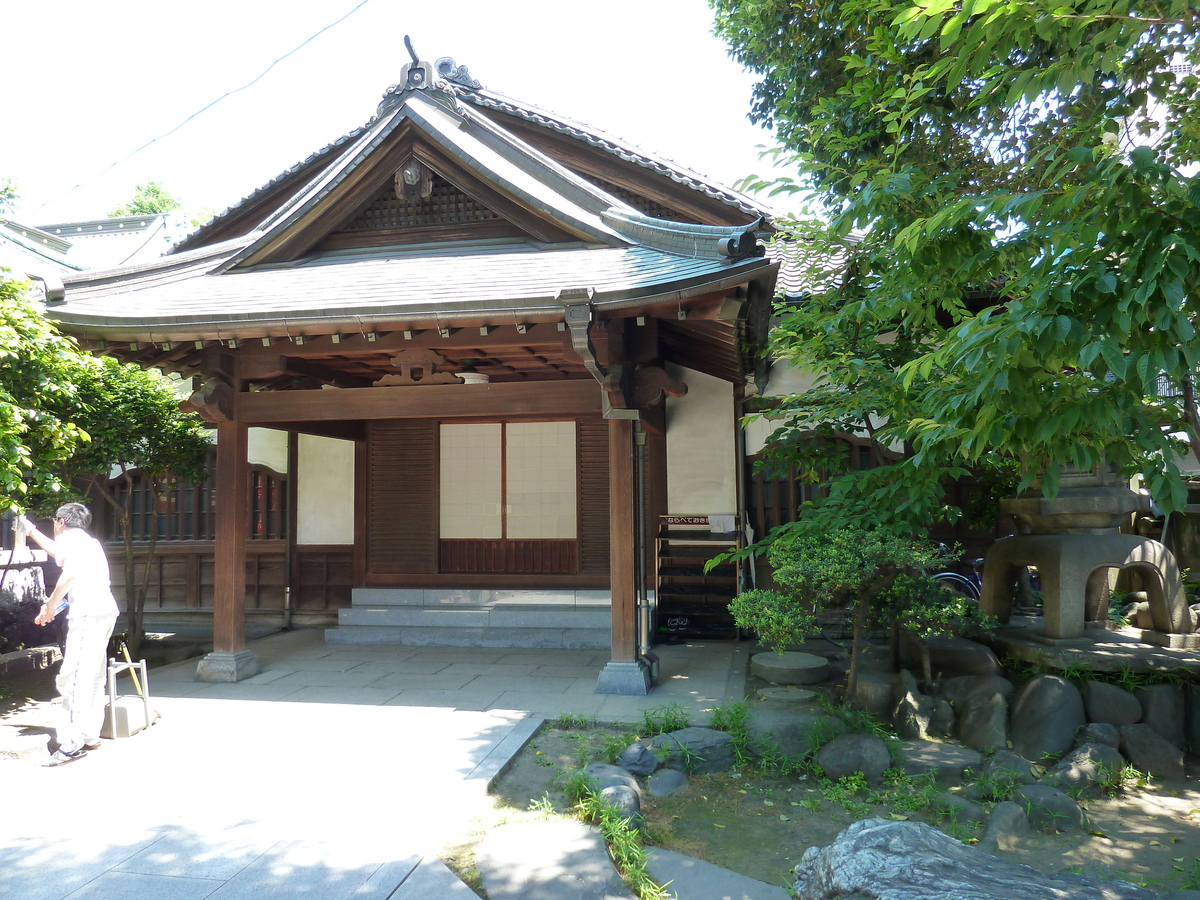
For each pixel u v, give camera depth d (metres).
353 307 5.70
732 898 3.39
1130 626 6.39
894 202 4.40
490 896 3.21
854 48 7.48
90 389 7.46
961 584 8.35
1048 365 3.06
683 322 6.33
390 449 9.73
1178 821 4.34
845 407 5.75
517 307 5.51
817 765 4.89
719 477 9.09
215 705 6.05
